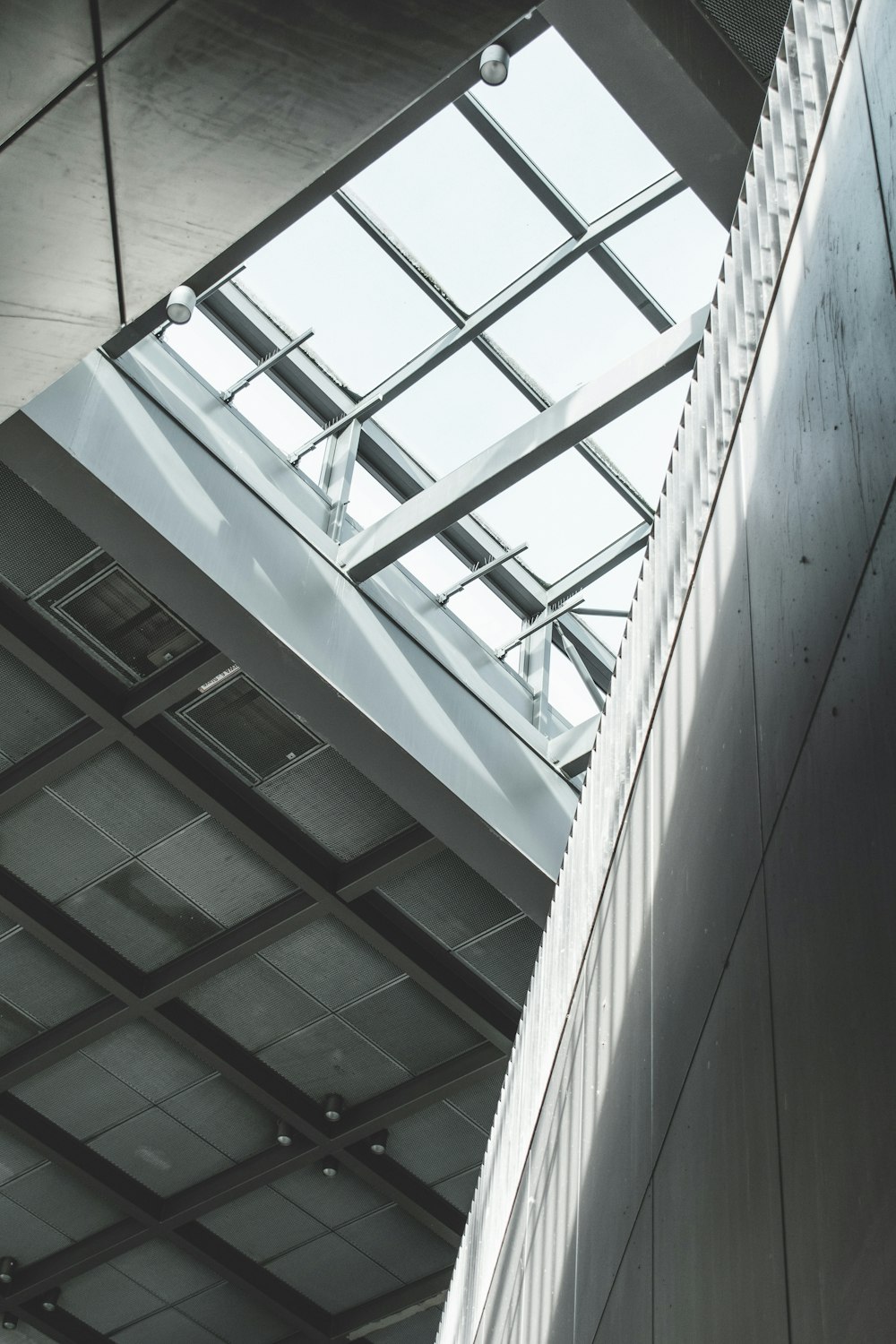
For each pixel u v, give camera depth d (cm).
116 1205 1944
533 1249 946
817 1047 378
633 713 808
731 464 601
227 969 1658
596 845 897
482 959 1591
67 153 575
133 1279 2098
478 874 1512
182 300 1182
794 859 425
